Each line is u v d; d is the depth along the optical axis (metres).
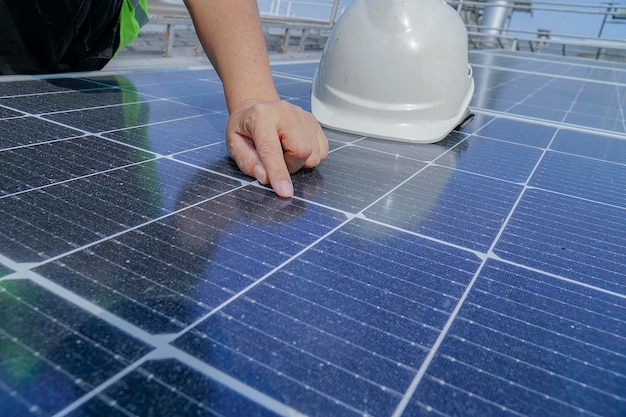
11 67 2.04
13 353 0.52
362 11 1.76
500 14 7.82
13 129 1.28
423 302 0.73
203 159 1.26
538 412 0.55
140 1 2.24
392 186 1.23
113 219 0.86
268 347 0.59
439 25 1.73
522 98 2.80
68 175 1.03
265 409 0.50
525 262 0.89
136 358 0.54
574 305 0.77
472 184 1.30
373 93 1.71
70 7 1.89
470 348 0.64
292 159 1.14
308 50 5.41
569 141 1.87
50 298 0.62
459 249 0.92
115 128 1.42
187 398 0.50
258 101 1.21
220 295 0.68
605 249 0.98
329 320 0.66
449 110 1.75
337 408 0.51
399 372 0.58
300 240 0.88
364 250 0.87
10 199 0.88
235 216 0.95
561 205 1.20
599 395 0.58
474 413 0.53
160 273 0.72
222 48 1.32
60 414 0.46
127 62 2.63
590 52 7.59
